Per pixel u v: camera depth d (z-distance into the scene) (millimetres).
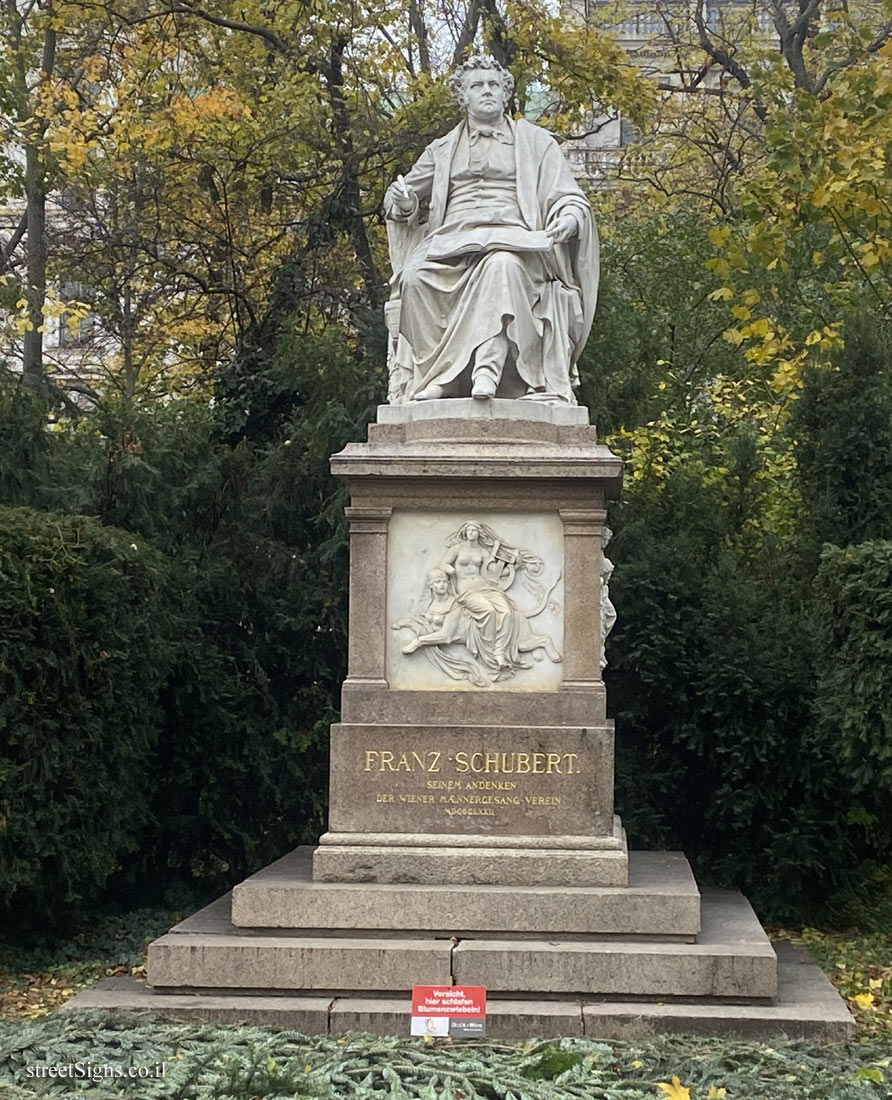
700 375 19234
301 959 8000
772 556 13023
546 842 8695
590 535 9125
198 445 13609
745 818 11727
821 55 22297
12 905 10789
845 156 13195
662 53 23688
